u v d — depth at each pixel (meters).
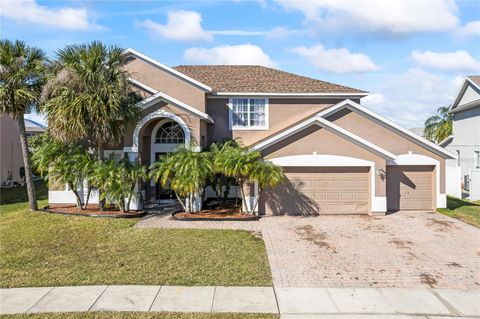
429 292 8.61
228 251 11.43
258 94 20.59
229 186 18.59
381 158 16.83
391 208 18.12
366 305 7.88
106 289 8.55
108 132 15.54
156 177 15.95
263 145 16.61
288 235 13.38
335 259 10.88
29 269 9.84
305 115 21.14
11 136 29.70
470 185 22.52
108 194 16.06
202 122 18.75
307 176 16.95
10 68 15.56
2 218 16.08
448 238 13.12
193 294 8.31
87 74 14.95
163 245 11.98
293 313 7.46
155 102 17.55
